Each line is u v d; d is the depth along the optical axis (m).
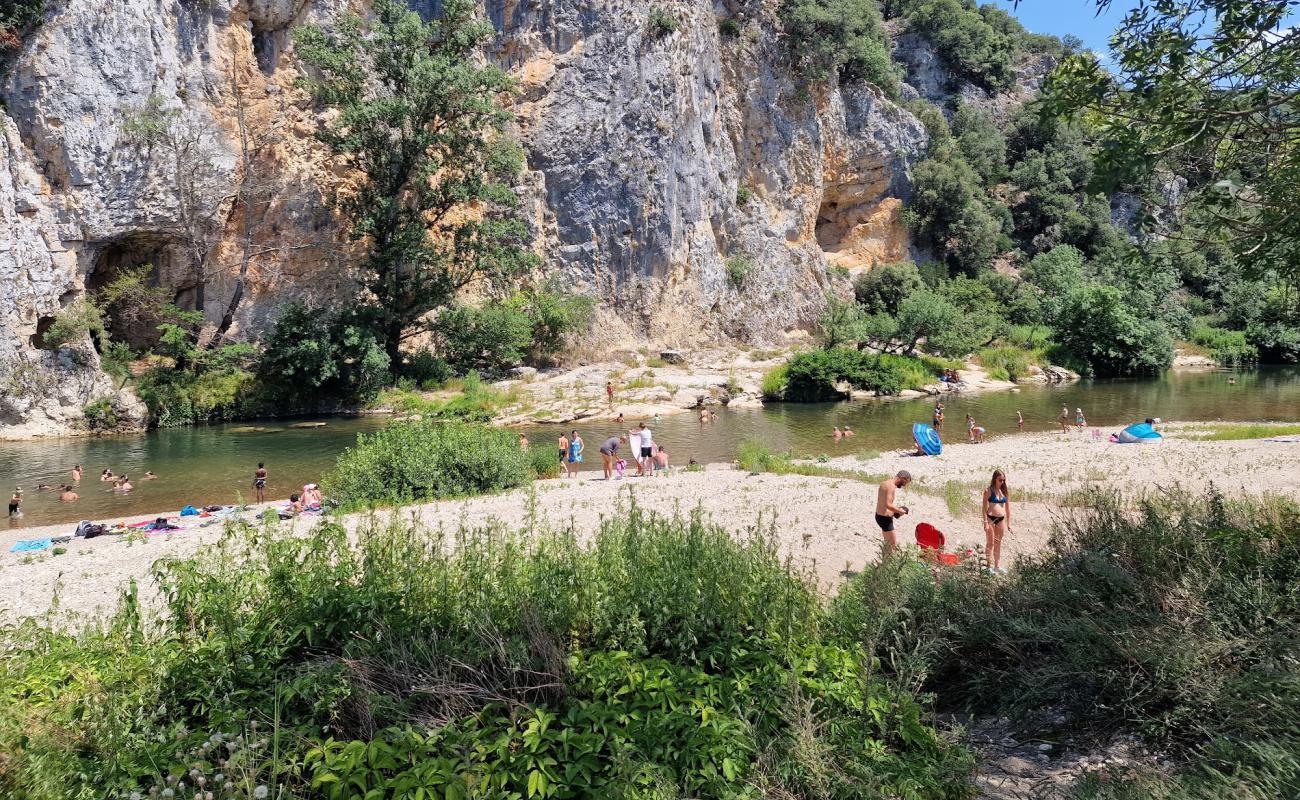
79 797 3.39
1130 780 3.92
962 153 68.38
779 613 5.47
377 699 4.23
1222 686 4.36
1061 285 57.38
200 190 33.44
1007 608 5.88
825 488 15.77
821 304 53.47
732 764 3.96
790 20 53.69
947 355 47.28
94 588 9.78
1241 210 5.82
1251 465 16.38
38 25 29.70
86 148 30.59
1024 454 21.05
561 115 43.47
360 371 34.94
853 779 4.05
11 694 3.94
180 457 23.86
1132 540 6.33
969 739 4.88
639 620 5.17
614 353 42.94
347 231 37.62
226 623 4.70
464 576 5.68
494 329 37.62
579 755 3.89
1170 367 53.81
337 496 15.74
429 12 41.06
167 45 33.00
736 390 37.88
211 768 3.54
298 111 36.78
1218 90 5.26
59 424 28.50
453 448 16.81
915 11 76.00
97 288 33.16
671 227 45.62
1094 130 5.89
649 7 45.28
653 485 16.78
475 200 40.19
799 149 54.50
